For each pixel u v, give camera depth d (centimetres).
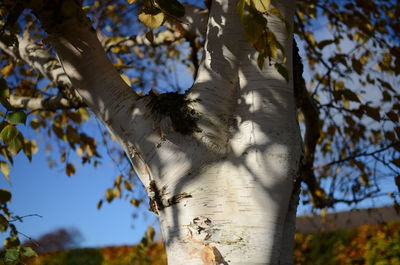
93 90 130
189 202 117
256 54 126
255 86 124
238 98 125
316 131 214
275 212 116
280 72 118
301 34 238
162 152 120
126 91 130
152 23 120
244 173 117
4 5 150
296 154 122
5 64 247
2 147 171
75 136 231
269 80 124
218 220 115
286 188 119
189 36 200
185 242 115
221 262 112
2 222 148
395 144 200
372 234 461
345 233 481
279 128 121
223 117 122
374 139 246
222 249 113
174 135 120
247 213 115
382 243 436
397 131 189
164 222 120
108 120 129
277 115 122
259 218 115
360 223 503
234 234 114
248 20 113
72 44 129
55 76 164
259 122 121
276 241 115
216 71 125
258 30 113
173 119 121
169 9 119
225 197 117
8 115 123
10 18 135
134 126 124
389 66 234
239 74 126
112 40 214
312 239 496
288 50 129
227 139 121
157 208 122
